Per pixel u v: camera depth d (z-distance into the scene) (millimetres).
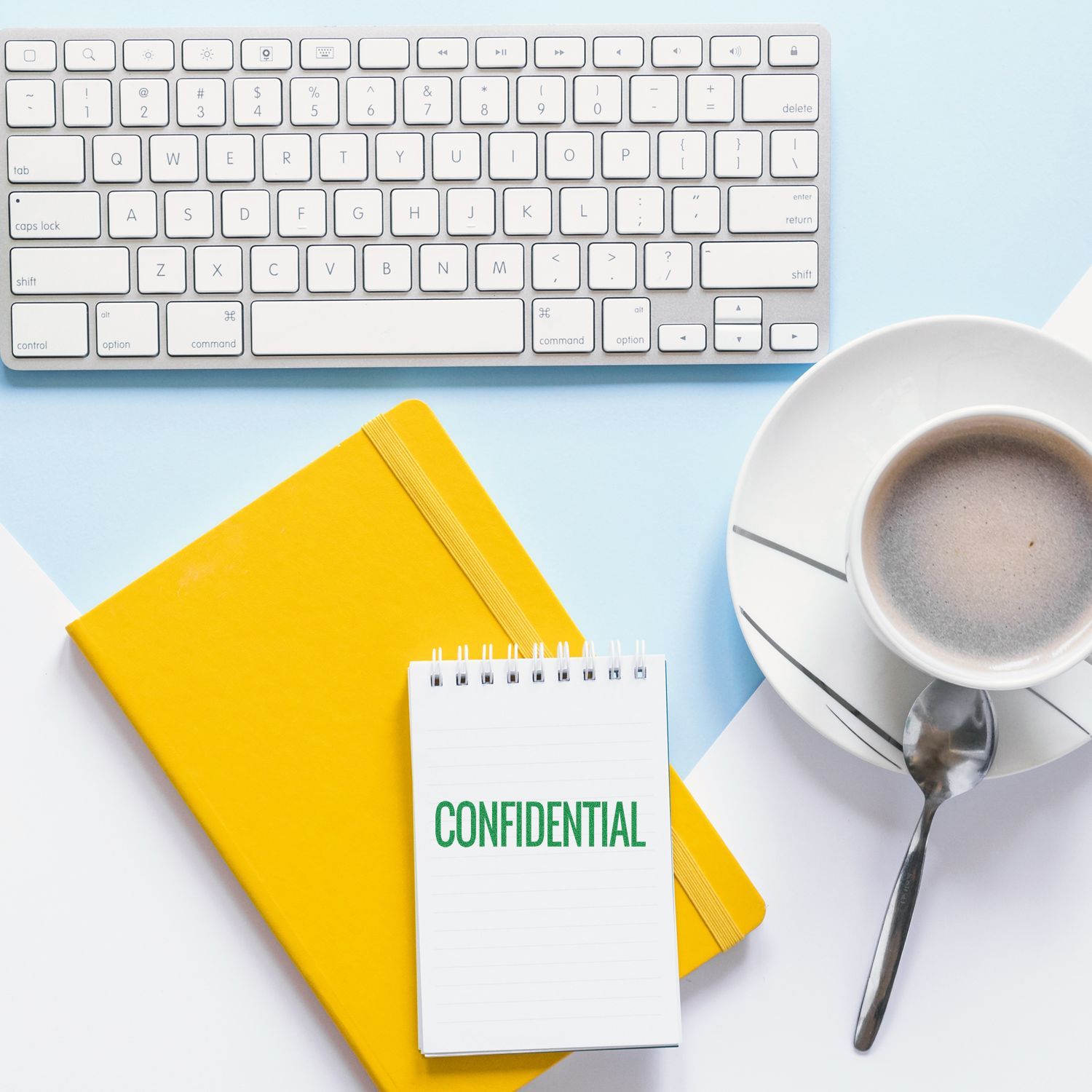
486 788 511
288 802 521
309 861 521
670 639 552
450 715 512
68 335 532
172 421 551
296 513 528
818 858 541
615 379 553
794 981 538
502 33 529
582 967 507
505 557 533
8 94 526
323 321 533
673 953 508
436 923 506
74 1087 531
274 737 523
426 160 531
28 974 532
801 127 533
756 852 541
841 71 556
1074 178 556
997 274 558
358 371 553
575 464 555
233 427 552
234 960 537
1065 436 445
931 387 503
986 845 543
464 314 535
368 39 529
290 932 518
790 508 510
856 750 507
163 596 521
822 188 533
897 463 461
